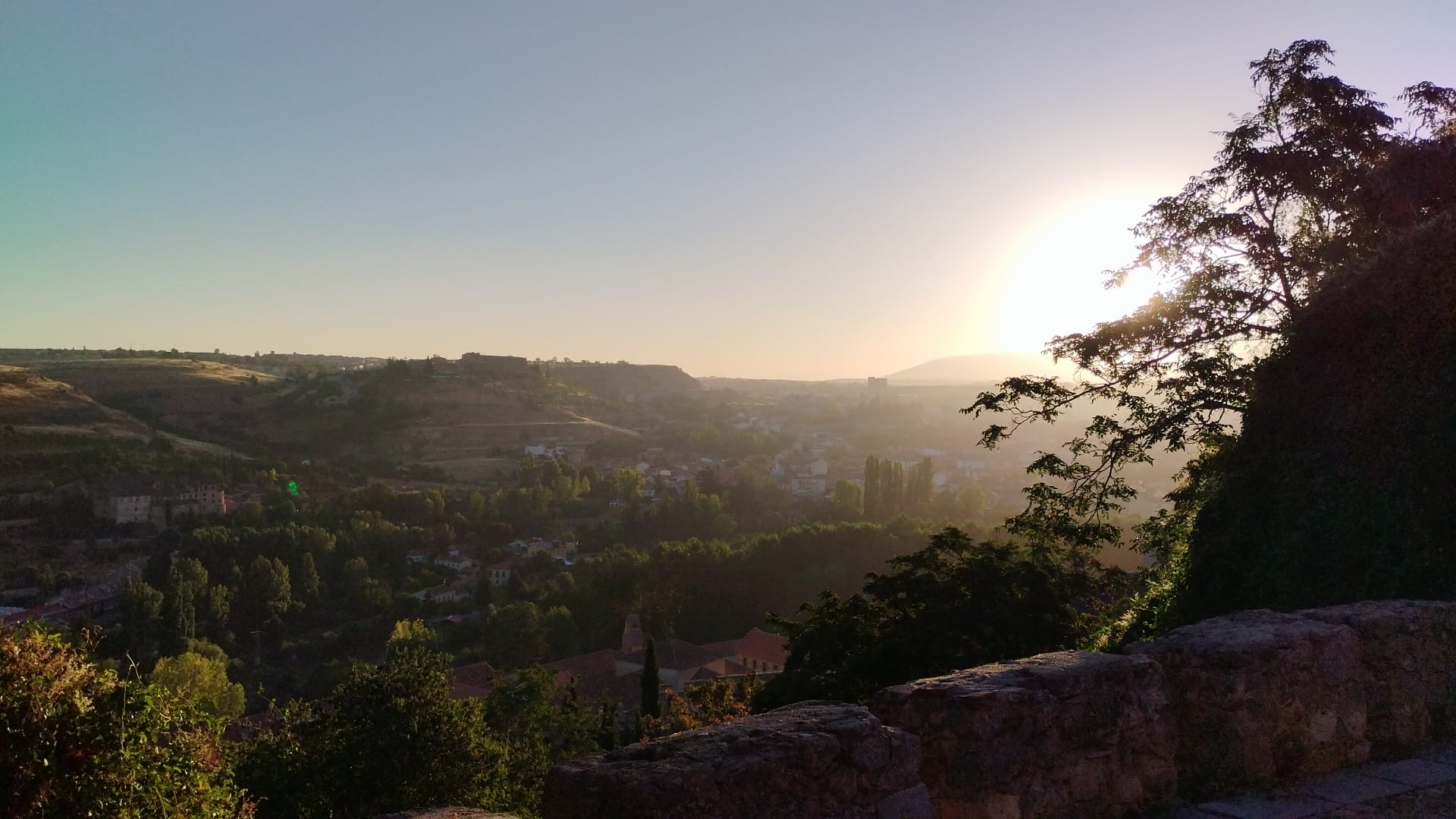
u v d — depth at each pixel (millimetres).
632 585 62750
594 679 50875
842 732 3193
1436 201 9469
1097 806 3840
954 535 12656
